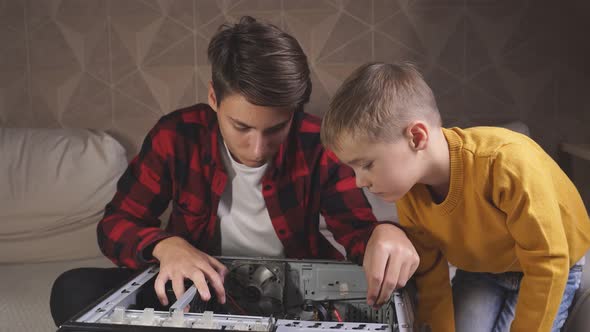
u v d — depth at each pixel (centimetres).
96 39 204
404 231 110
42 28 206
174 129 127
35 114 210
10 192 186
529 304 101
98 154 192
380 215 179
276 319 90
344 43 196
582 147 182
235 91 99
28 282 172
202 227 127
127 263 115
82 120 209
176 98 204
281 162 122
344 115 94
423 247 115
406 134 96
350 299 109
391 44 194
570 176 194
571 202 112
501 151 101
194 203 126
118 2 202
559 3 188
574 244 110
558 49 190
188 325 86
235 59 99
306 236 129
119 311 88
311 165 125
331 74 197
